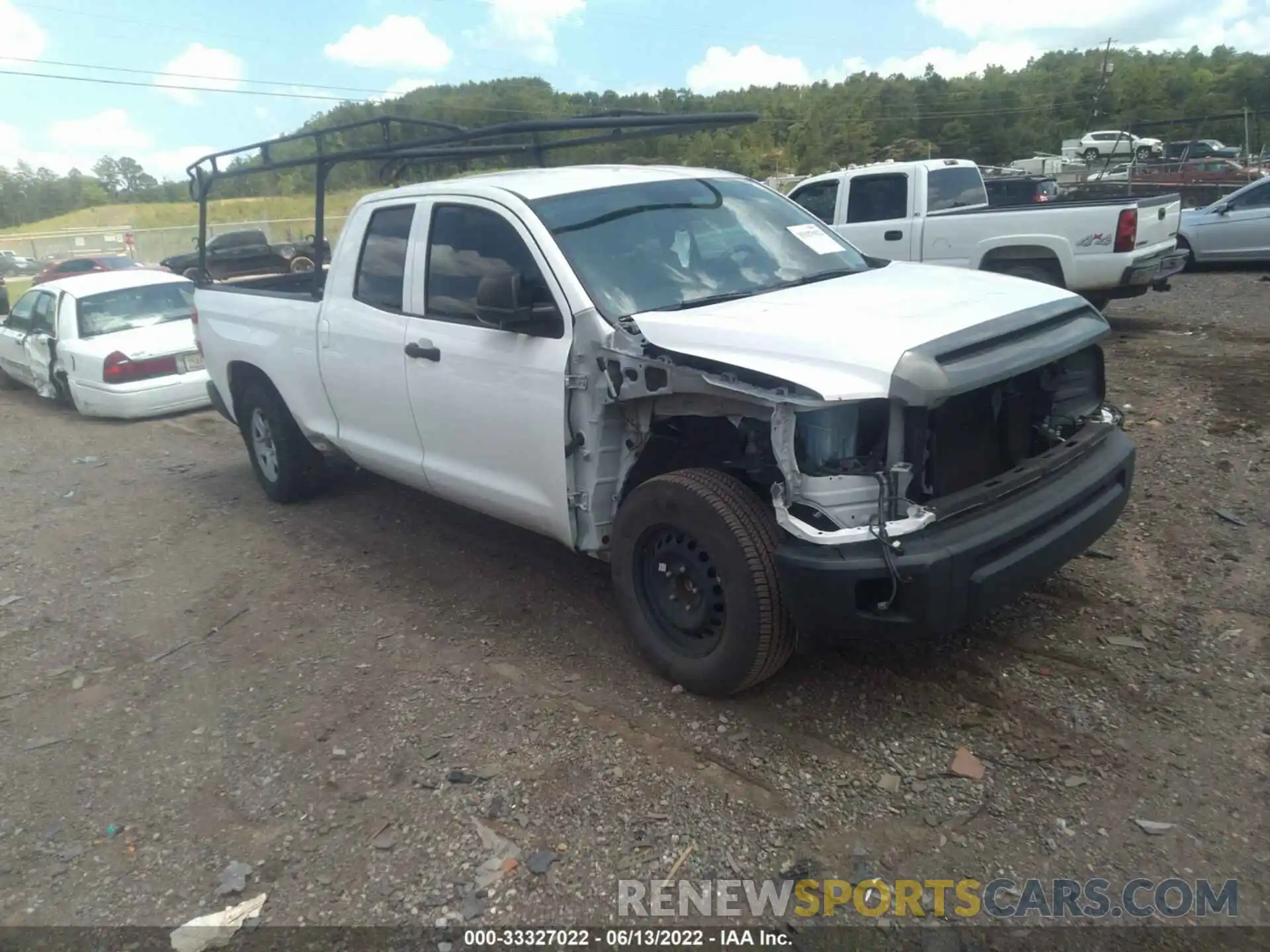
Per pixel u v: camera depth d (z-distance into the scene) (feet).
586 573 17.43
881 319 11.69
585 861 10.10
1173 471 19.48
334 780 11.82
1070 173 142.61
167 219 257.14
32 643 16.43
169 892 10.19
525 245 14.12
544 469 14.01
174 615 17.11
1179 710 11.85
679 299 13.52
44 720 13.92
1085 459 12.87
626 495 13.64
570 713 12.78
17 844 11.19
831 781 11.05
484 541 19.36
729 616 11.85
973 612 11.00
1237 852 9.61
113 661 15.56
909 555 10.57
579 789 11.20
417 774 11.75
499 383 14.30
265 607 17.10
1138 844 9.81
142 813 11.57
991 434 12.21
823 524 10.98
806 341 11.10
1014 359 11.32
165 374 33.83
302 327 19.13
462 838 10.58
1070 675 12.72
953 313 11.99
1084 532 12.32
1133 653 13.12
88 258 99.86
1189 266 50.21
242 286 24.62
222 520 22.07
